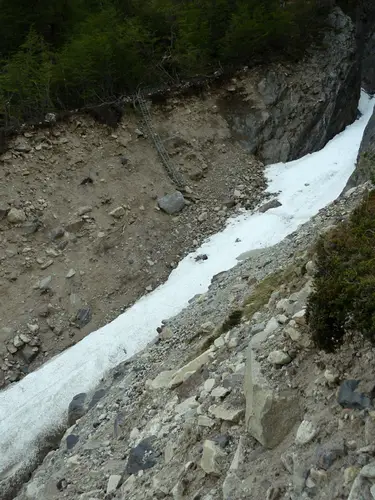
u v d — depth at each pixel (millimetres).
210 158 25938
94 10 28656
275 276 11961
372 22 43719
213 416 6887
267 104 28438
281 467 5297
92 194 21625
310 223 15852
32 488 10023
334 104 30641
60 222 20328
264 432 5660
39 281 18688
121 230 20969
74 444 10977
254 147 27312
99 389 13609
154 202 22656
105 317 18359
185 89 27281
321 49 31891
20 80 22281
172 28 28297
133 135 24484
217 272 18734
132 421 9648
